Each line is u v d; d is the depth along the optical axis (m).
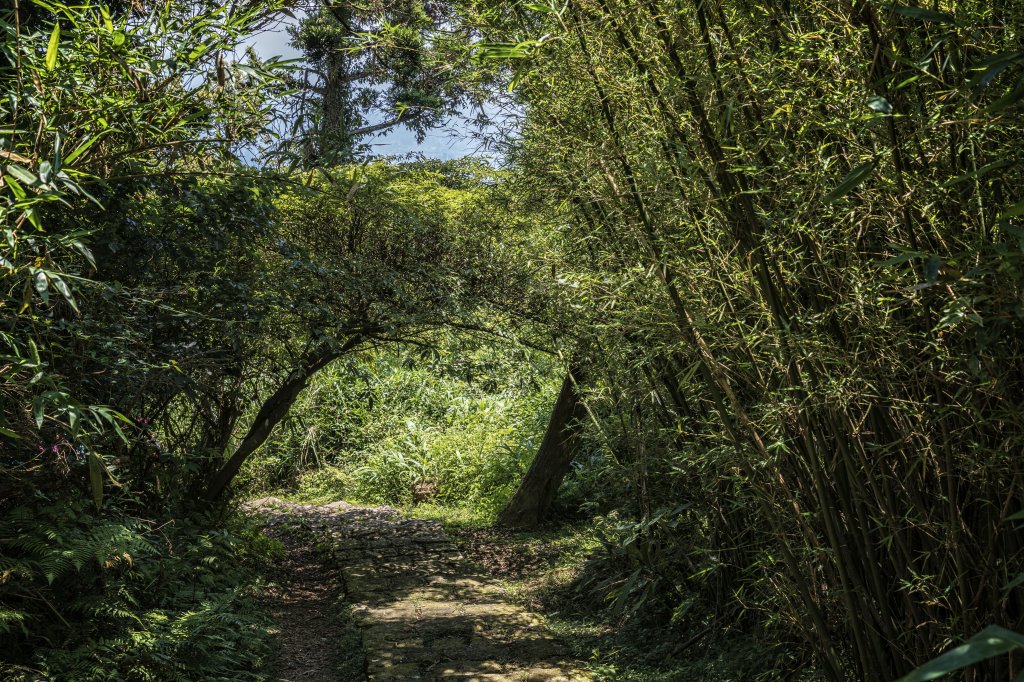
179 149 3.55
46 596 3.31
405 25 3.50
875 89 1.86
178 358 3.99
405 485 9.77
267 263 4.88
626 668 3.92
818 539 2.58
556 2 2.25
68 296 2.26
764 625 3.29
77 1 3.68
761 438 2.71
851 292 2.12
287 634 4.77
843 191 1.67
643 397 3.54
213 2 3.21
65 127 2.72
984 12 1.69
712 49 2.22
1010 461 1.92
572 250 3.46
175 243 3.80
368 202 5.20
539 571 6.05
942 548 2.19
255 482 9.70
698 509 3.73
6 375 2.49
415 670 3.93
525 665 4.00
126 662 3.27
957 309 1.70
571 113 2.92
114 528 3.53
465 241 5.54
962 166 1.85
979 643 0.76
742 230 2.42
